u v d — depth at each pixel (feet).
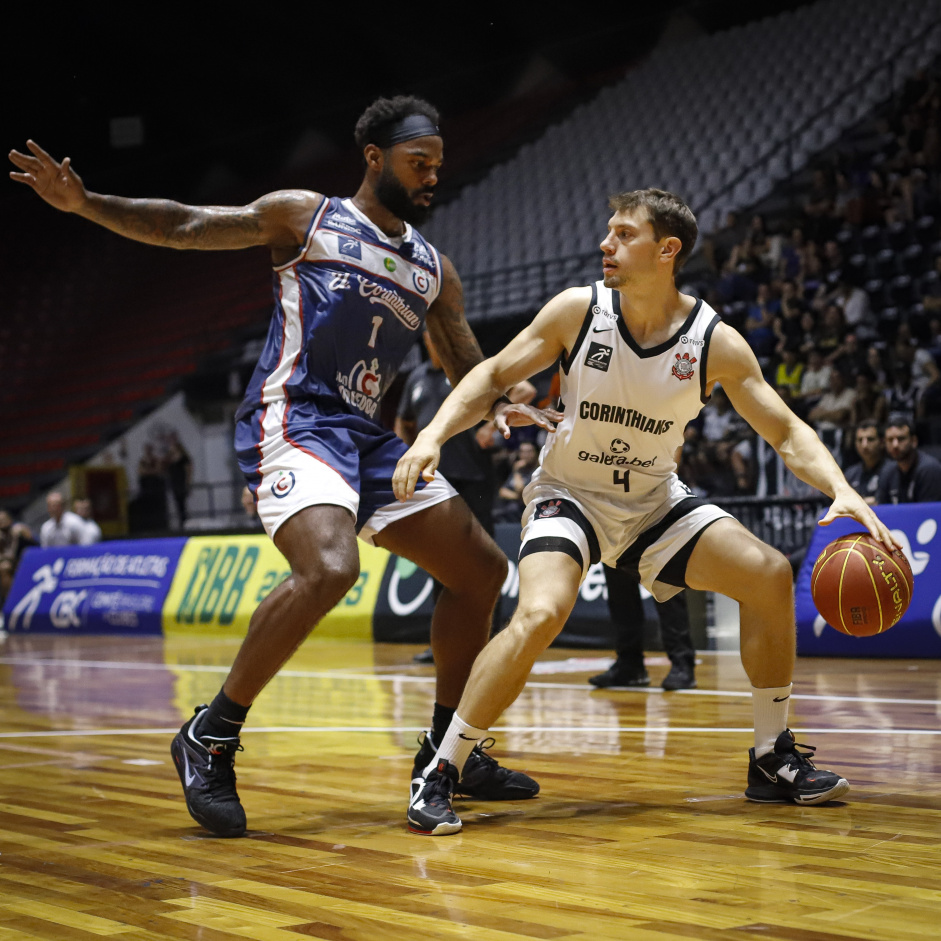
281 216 8.63
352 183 69.82
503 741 11.86
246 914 5.83
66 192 7.85
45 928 5.67
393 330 8.91
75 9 60.13
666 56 60.90
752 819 7.90
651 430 8.36
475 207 59.11
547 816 8.23
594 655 22.43
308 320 8.57
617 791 9.12
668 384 8.20
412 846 7.35
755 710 8.61
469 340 9.51
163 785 10.06
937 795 8.57
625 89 61.00
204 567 32.73
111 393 59.93
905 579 7.79
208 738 8.01
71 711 16.10
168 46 65.46
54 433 59.57
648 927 5.41
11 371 66.03
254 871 6.79
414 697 16.56
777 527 25.94
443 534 8.73
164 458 50.11
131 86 69.72
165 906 6.03
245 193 75.66
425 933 5.40
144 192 75.20
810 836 7.30
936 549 19.56
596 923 5.50
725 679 17.37
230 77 70.13
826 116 47.73
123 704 16.79
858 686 15.94
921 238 37.93
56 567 37.24
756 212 45.37
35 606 37.32
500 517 28.63
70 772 10.83
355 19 64.28
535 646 7.79
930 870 6.38
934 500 20.43
